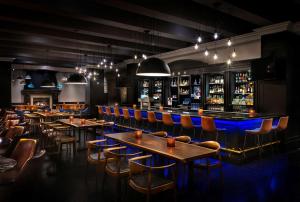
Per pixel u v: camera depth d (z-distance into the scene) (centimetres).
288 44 627
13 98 1512
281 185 415
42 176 454
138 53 1047
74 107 1496
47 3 463
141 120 827
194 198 364
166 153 317
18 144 377
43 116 905
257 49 722
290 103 645
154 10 490
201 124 571
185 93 944
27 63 1191
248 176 459
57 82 1664
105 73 1449
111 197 365
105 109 1023
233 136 555
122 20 574
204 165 371
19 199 350
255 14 532
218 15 599
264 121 514
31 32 666
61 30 720
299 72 680
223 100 817
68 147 694
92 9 525
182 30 695
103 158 397
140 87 1207
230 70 762
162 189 297
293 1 570
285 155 617
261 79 652
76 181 430
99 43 816
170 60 1045
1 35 723
